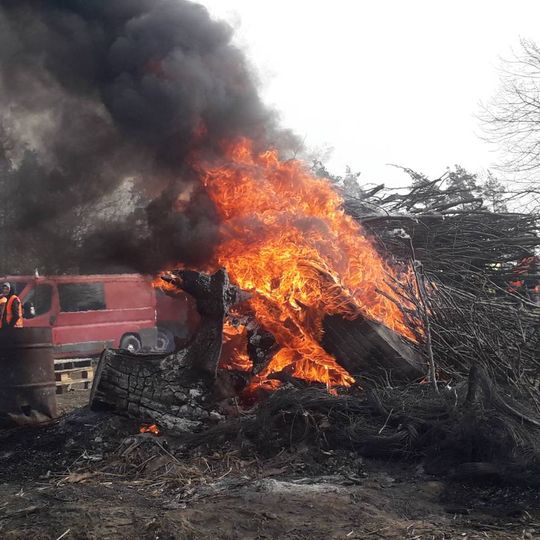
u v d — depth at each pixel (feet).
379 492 15.66
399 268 26.48
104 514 14.19
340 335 22.36
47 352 24.81
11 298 35.88
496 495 15.35
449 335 22.95
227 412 20.53
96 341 48.03
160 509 14.69
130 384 20.45
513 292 28.45
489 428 16.98
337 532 13.23
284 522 13.64
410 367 21.83
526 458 15.92
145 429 20.24
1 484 17.57
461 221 28.73
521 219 29.30
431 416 18.48
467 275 27.68
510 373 21.97
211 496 15.51
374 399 19.43
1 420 23.26
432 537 12.89
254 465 17.89
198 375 20.79
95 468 18.31
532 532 13.09
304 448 18.30
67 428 21.27
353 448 18.22
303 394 19.95
